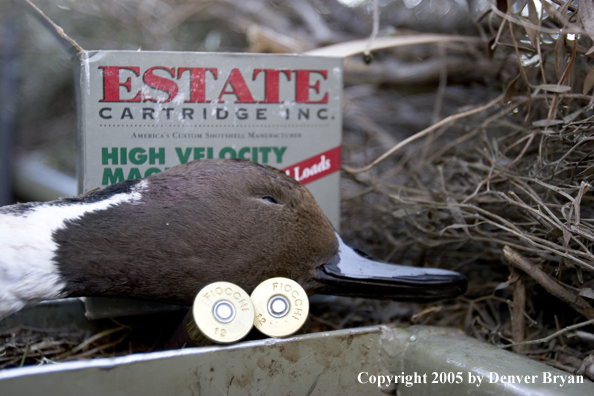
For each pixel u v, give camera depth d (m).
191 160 0.38
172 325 0.39
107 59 0.37
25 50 0.77
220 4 0.70
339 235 0.37
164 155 0.38
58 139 0.87
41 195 0.77
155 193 0.33
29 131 0.90
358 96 0.64
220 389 0.30
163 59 0.37
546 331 0.38
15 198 0.86
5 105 0.78
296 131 0.39
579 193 0.34
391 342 0.33
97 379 0.28
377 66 0.62
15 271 0.31
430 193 0.44
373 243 0.48
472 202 0.41
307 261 0.35
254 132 0.39
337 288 0.35
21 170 0.83
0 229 0.31
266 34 0.57
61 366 0.28
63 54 0.76
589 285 0.36
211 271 0.33
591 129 0.36
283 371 0.31
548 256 0.36
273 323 0.32
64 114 0.88
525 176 0.40
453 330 0.36
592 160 0.37
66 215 0.32
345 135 0.66
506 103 0.41
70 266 0.32
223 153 0.39
